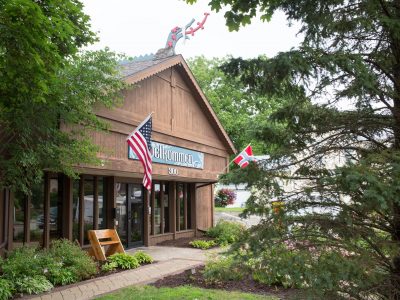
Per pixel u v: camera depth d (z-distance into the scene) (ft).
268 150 13.57
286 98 12.51
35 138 24.49
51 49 16.76
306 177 11.94
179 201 54.39
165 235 50.14
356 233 11.00
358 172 9.80
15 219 32.14
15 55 15.40
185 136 47.85
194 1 19.10
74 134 26.81
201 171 50.47
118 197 42.52
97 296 23.15
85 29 22.49
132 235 44.29
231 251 11.35
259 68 11.43
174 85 46.03
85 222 38.34
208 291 23.00
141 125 34.78
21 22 14.70
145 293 22.82
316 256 10.44
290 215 11.30
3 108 20.38
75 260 28.27
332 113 12.37
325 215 11.26
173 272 29.86
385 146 12.11
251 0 15.66
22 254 26.53
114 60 28.37
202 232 56.85
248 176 11.62
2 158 22.93
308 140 12.64
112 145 34.78
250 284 24.25
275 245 11.02
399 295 10.52
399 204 10.28
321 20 11.96
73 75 25.43
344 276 9.77
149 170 34.50
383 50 12.54
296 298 11.09
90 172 36.37
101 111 33.27
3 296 22.00
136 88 38.86
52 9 17.20
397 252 10.59
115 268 30.94
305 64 10.79
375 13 11.64
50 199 34.96
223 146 57.77
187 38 49.55
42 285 24.27
